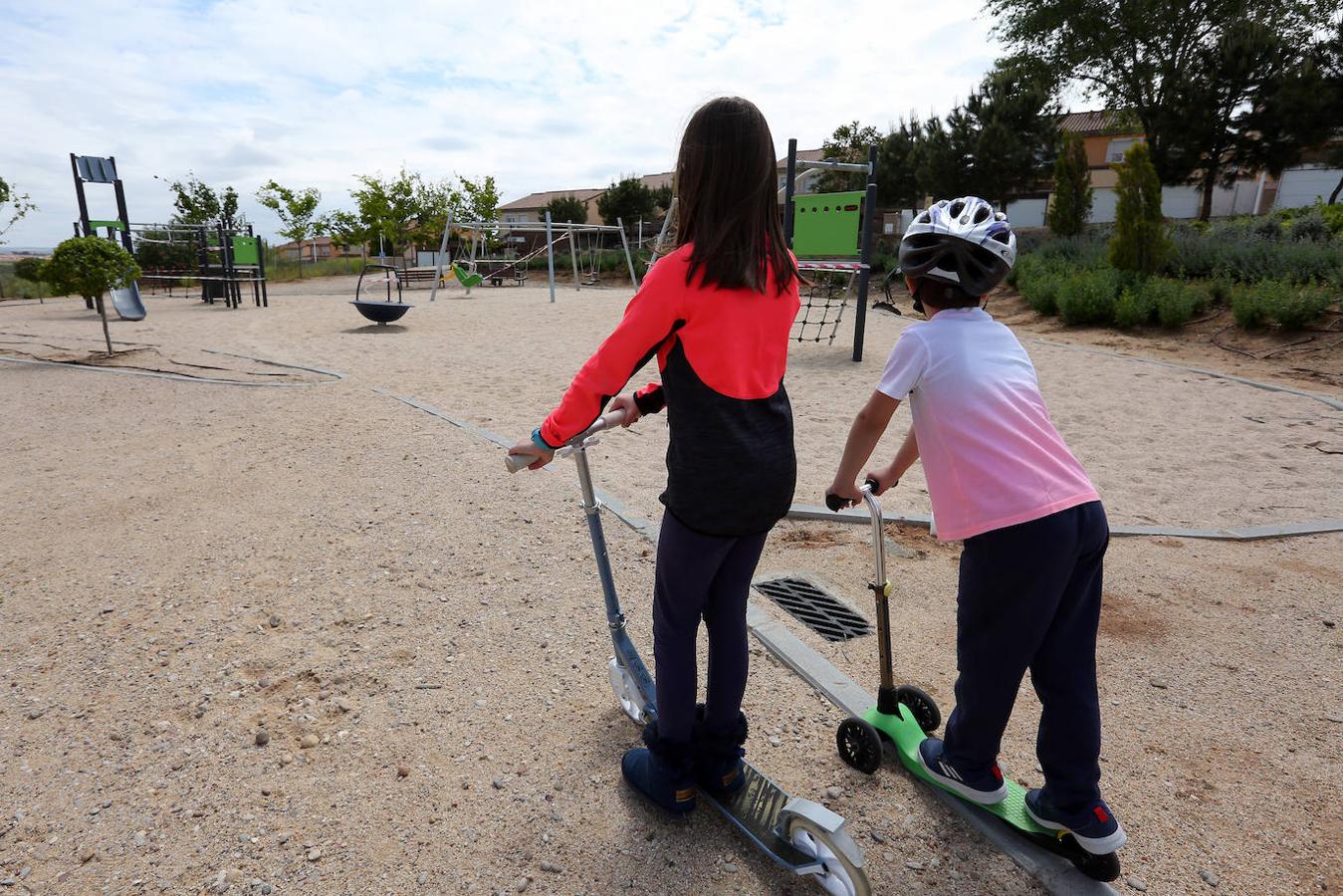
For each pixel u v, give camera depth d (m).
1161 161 26.72
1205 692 2.93
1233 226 17.47
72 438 6.11
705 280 1.72
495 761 2.46
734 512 1.84
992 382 1.92
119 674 2.91
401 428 6.32
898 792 2.35
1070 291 13.16
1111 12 28.22
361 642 3.14
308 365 9.39
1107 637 3.34
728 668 2.12
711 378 1.78
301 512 4.52
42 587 3.59
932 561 4.07
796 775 2.43
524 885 1.99
